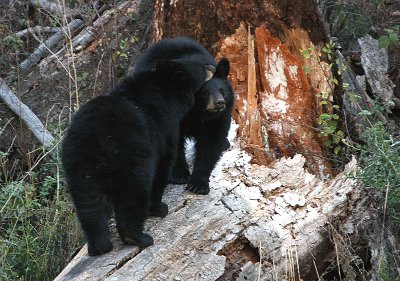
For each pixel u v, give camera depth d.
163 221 10.13
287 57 14.21
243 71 13.98
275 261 10.02
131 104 9.69
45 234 11.52
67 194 12.64
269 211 10.58
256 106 13.45
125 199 9.22
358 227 10.97
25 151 14.55
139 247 9.51
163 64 10.27
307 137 13.59
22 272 10.95
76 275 9.05
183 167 11.57
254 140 13.05
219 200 10.63
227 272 9.81
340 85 14.62
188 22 14.59
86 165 8.99
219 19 14.43
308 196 11.12
